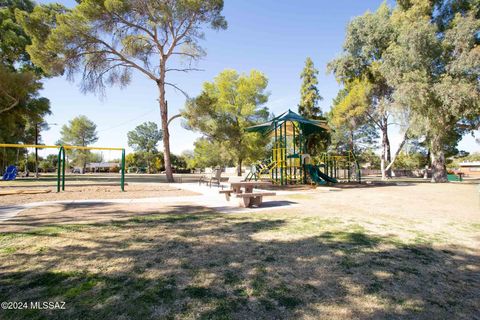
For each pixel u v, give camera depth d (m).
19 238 3.92
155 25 16.48
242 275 2.71
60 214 5.98
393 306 2.13
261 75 28.12
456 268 2.94
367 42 22.28
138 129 74.31
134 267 2.89
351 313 2.03
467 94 14.85
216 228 4.66
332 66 25.86
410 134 22.48
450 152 33.47
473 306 2.15
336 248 3.57
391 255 3.32
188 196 9.82
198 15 16.98
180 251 3.42
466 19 16.09
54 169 66.12
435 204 7.83
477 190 12.73
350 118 26.52
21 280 2.56
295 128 18.78
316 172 17.89
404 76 17.20
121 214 6.01
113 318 1.94
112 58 17.16
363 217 5.72
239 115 28.05
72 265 2.94
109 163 76.81
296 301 2.20
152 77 18.36
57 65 15.52
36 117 20.67
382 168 28.03
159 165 66.12
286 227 4.75
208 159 38.69
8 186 14.05
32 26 15.35
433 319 1.96
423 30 16.50
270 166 17.22
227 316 1.97
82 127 61.56
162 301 2.19
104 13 15.17
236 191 8.26
